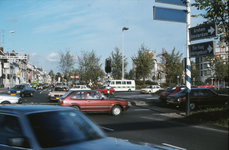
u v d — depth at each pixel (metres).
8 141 2.93
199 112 10.98
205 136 7.50
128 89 44.47
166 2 10.62
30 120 3.12
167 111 14.84
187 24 11.16
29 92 28.06
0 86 59.53
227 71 35.44
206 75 90.69
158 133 7.95
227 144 6.52
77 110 3.82
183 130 8.49
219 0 9.70
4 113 3.39
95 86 43.28
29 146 2.88
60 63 47.44
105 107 12.42
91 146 2.97
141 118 11.65
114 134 7.75
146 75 51.19
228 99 16.50
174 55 49.06
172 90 19.47
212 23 9.84
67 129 3.24
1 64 62.22
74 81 55.25
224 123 8.86
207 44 10.07
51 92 21.03
